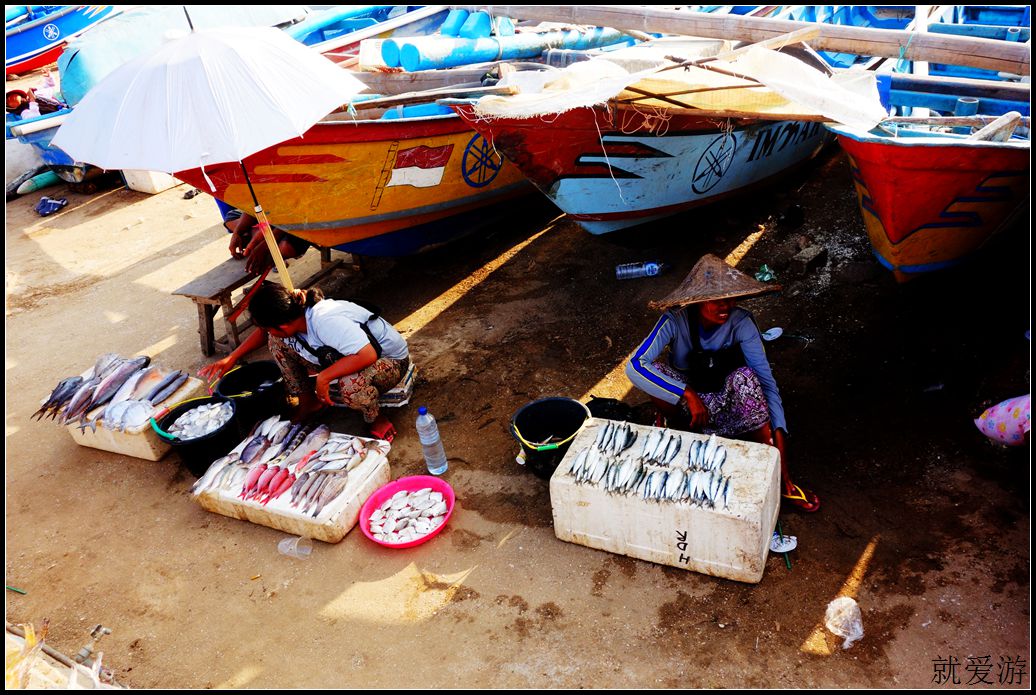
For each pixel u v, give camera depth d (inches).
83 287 271.7
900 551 128.3
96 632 133.3
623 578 131.4
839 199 253.3
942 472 142.8
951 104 191.5
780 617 120.3
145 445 171.9
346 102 147.8
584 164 188.2
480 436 170.9
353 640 126.8
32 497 169.6
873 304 197.9
